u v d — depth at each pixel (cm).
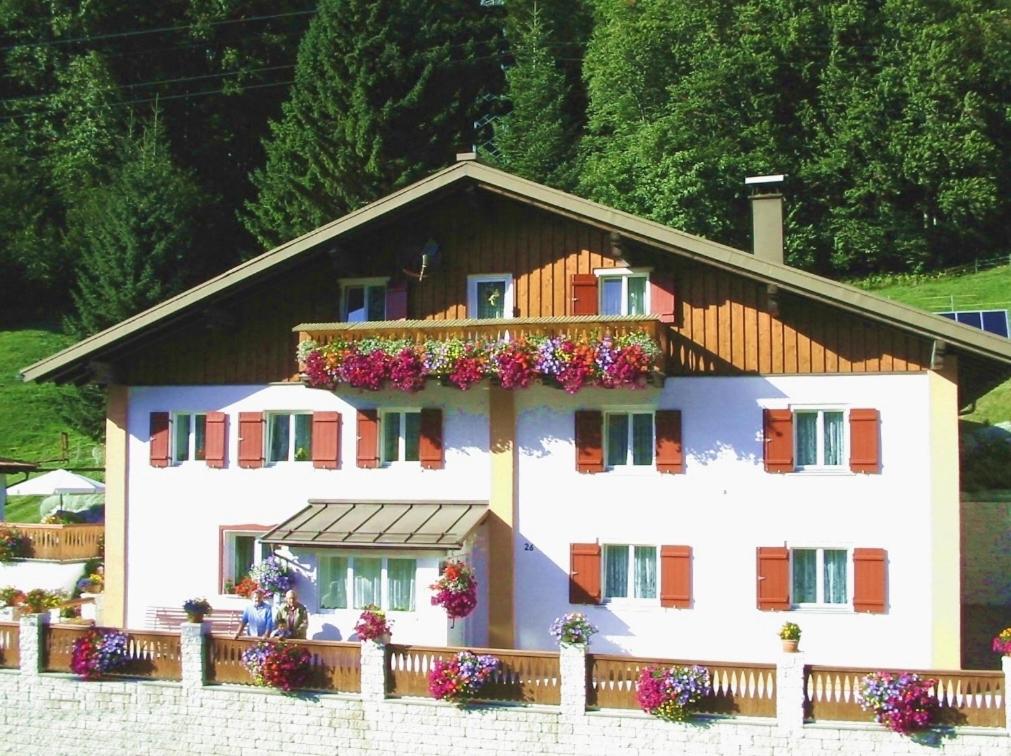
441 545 2212
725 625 2272
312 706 2036
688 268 2331
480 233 2444
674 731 1861
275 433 2558
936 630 2183
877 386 2231
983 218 5606
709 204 5444
